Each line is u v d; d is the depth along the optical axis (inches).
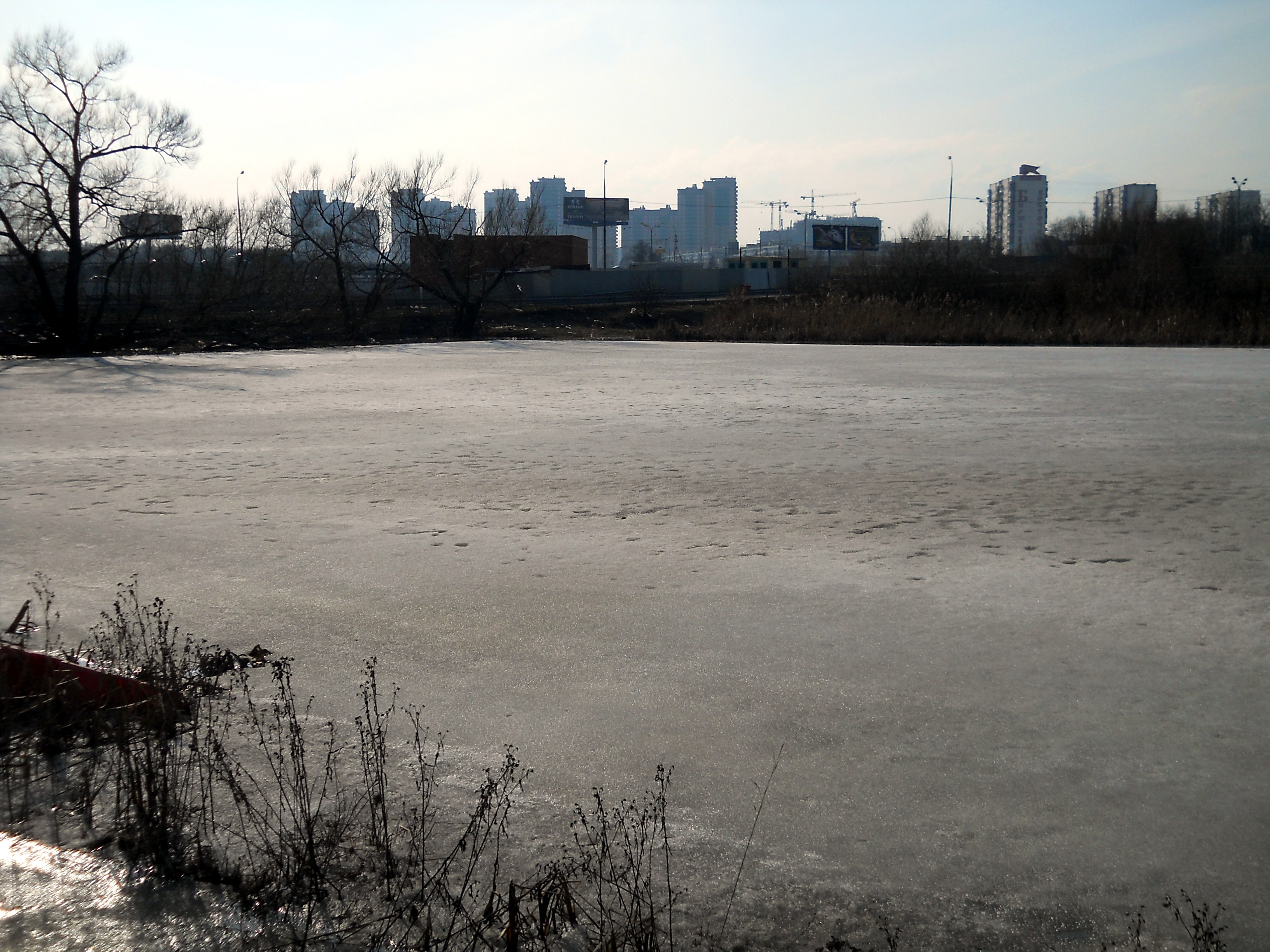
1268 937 133.2
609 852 155.1
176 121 1563.7
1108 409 727.1
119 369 1173.1
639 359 1290.6
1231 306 1788.9
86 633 251.4
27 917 143.2
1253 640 243.6
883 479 461.4
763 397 820.0
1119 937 134.9
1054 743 191.2
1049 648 240.7
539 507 405.4
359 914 141.9
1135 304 1877.5
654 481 460.4
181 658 231.6
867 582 295.7
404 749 190.2
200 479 472.7
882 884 147.3
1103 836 159.0
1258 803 168.4
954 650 239.5
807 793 173.2
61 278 1690.5
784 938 136.0
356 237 2063.2
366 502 418.3
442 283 2391.7
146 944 137.5
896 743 191.6
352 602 279.4
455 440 595.8
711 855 154.8
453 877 149.3
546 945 132.5
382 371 1123.9
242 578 304.8
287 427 658.8
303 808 158.2
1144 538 345.7
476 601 280.4
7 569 315.3
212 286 1833.2
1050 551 330.3
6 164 1491.1
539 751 189.2
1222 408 731.4
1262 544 335.9
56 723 198.1
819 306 1884.8
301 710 207.5
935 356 1306.6
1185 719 200.8
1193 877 148.1
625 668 230.1
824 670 228.1
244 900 145.9
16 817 168.1
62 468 505.7
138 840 159.5
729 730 197.8
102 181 1552.7
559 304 2474.2
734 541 347.6
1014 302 2038.6
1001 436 596.7
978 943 134.4
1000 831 160.7
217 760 174.9
